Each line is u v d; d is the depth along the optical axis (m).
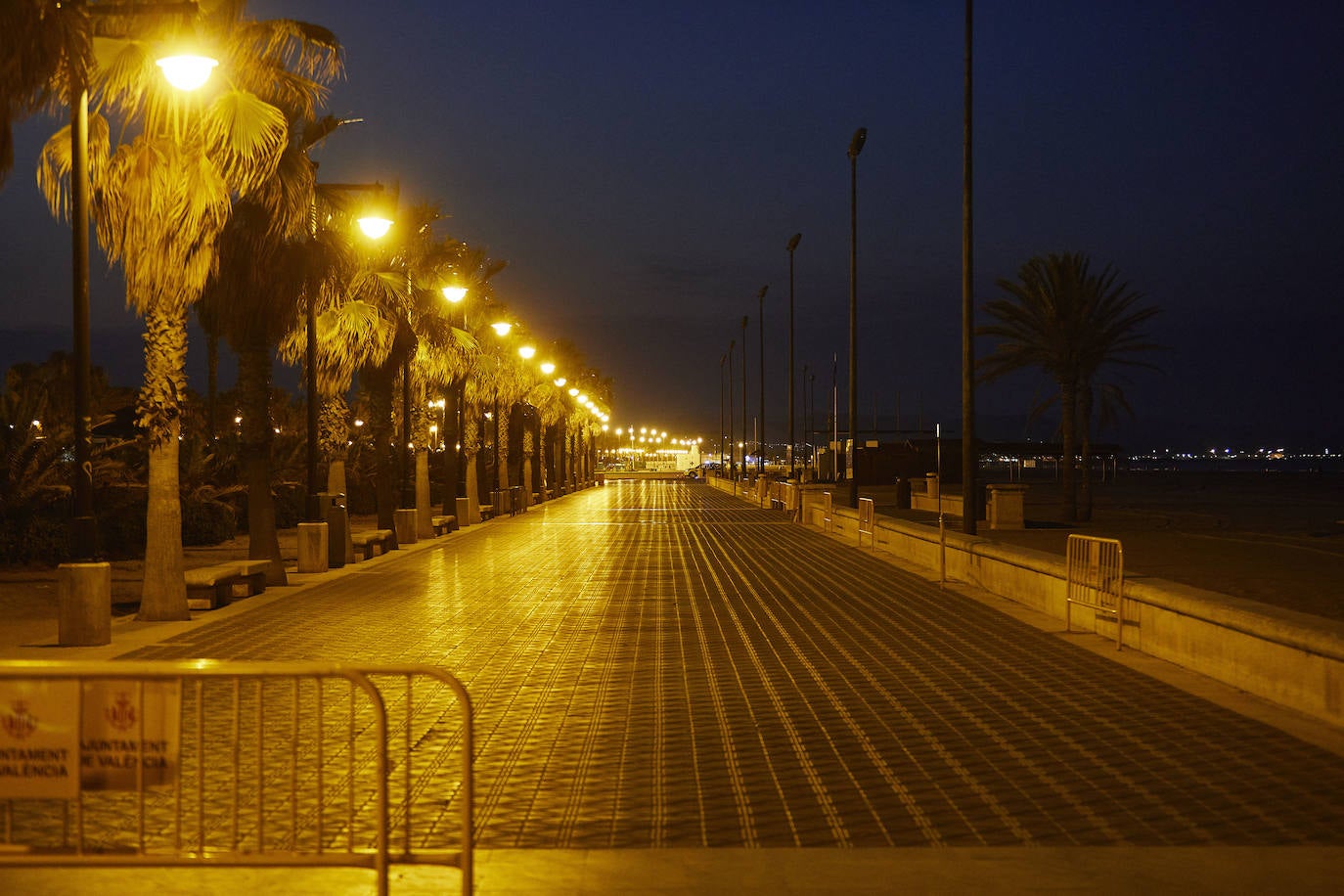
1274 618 10.38
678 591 20.02
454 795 7.51
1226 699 10.49
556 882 5.86
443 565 25.45
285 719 9.73
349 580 22.22
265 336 20.89
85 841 6.51
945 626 15.44
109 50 15.12
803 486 43.91
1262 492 72.81
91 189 15.79
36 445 25.48
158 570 16.36
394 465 43.50
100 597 14.01
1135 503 56.41
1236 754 8.48
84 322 14.09
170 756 5.15
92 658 13.05
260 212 19.22
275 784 7.74
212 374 51.91
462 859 5.24
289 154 18.88
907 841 6.54
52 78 11.83
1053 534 33.31
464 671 12.16
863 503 31.38
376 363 29.34
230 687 11.23
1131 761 8.32
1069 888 5.74
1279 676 10.26
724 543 32.16
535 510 54.31
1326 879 5.86
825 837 6.62
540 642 14.20
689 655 13.11
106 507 27.41
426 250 32.81
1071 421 39.81
